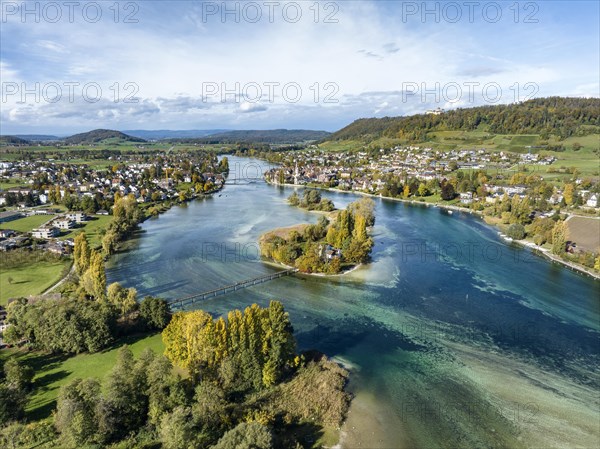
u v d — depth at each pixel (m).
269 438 46.59
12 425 51.00
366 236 139.25
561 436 57.25
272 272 120.62
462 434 57.16
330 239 141.25
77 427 48.25
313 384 65.31
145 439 51.31
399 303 99.44
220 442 46.03
